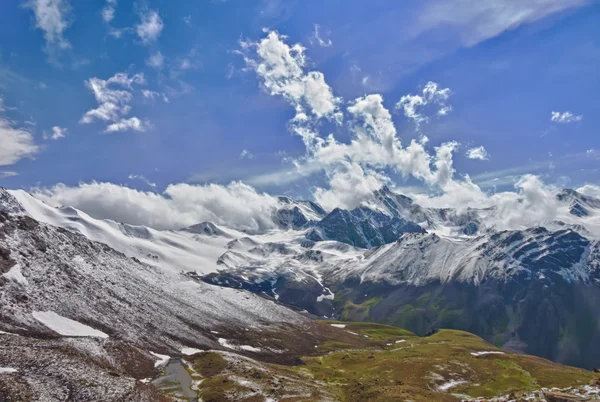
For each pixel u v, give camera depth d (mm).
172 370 112062
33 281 125812
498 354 196875
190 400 86500
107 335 118500
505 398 76438
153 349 127562
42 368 67188
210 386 94188
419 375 133875
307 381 115250
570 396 64125
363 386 104250
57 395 59500
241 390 89250
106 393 64750
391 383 110938
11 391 55906
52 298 122938
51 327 104938
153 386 86500
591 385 69438
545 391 72125
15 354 69875
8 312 102062
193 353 137125
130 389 69812
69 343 88188
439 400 88188
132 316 145250
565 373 153000
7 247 136500
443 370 141000
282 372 124500
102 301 143125
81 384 64938
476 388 125562
